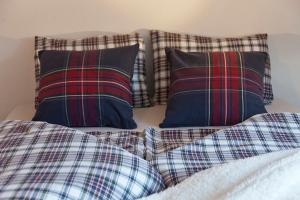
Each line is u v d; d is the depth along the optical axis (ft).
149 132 5.02
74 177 3.34
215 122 5.37
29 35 6.77
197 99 5.37
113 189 3.33
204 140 4.30
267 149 4.15
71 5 6.57
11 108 7.29
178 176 3.71
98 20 6.67
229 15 6.63
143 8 6.58
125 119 5.41
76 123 5.41
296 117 4.75
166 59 6.26
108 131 5.32
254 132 4.46
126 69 5.69
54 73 5.55
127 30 6.72
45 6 6.58
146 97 6.37
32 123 4.50
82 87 5.41
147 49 6.75
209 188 3.27
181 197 3.25
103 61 5.60
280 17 6.61
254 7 6.57
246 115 5.34
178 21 6.67
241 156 4.04
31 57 6.91
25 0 6.54
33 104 6.88
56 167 3.51
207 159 4.01
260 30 6.72
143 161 3.76
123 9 6.59
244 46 6.36
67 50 6.03
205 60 5.66
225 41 6.40
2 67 6.98
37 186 3.20
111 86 5.44
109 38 6.39
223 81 5.44
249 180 3.22
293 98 7.14
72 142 3.93
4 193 3.16
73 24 6.70
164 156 4.07
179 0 6.53
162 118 5.83
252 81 5.54
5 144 4.05
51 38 6.64
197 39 6.43
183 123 5.41
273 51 6.84
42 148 3.87
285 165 3.35
